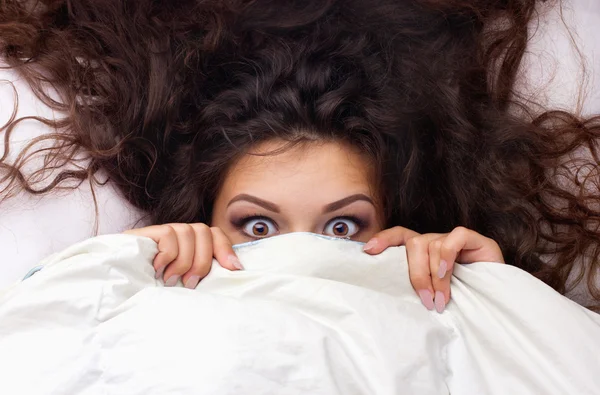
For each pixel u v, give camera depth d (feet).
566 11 3.69
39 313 2.53
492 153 3.59
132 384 2.38
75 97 3.48
